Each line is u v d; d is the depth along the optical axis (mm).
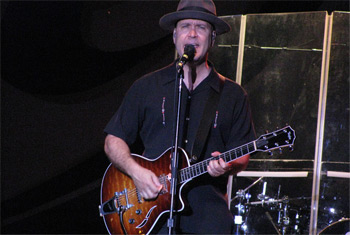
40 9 11273
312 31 10156
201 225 6332
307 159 10008
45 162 11594
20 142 11680
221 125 6609
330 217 9734
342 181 9789
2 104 11672
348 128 9844
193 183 6430
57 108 11570
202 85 6676
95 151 11453
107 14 11250
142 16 11234
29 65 11508
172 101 6676
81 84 11461
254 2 11141
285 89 10250
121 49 11281
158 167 6566
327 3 10922
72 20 11273
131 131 6887
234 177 10336
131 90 6891
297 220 9930
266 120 10273
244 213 10180
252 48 10445
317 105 10039
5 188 11672
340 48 9961
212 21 6617
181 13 6598
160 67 11250
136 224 6793
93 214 11367
